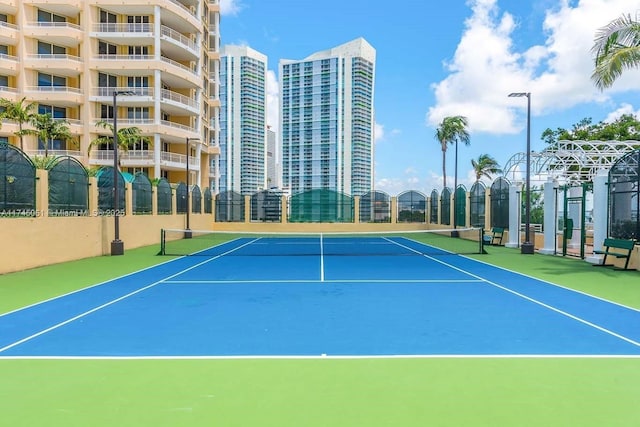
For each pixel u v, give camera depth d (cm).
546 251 2081
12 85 4275
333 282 1261
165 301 992
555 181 2089
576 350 630
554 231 2080
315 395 479
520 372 545
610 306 931
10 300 1009
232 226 4003
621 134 3800
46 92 4191
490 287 1172
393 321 802
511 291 1112
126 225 2322
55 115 4397
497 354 612
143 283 1250
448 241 3028
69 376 538
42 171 1636
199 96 4950
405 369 556
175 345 659
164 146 4809
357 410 443
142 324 786
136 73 4397
